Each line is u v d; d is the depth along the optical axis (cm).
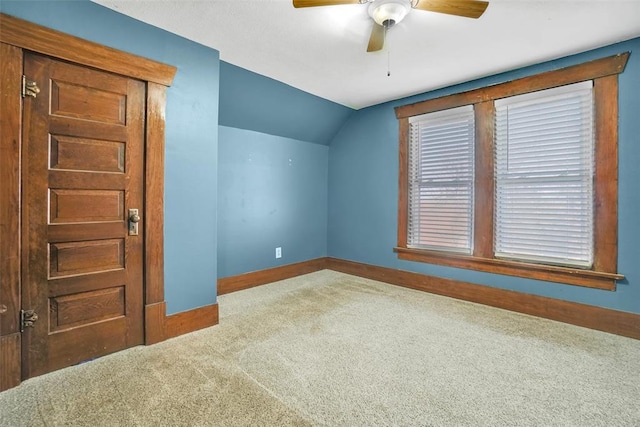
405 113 352
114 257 197
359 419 139
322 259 442
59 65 174
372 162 388
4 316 160
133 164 203
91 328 189
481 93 294
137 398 152
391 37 221
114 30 191
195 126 230
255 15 195
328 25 206
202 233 236
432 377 173
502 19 197
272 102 329
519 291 276
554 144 258
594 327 239
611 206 232
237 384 164
